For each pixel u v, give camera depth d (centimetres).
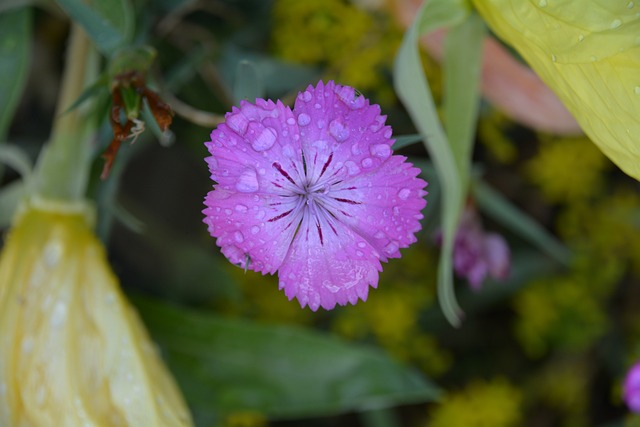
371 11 29
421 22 21
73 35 25
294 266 18
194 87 29
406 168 18
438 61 27
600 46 19
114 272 32
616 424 32
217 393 27
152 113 21
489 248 28
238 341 27
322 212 18
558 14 19
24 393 24
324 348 27
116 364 24
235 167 18
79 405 23
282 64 28
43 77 32
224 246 18
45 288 24
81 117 24
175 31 28
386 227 18
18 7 26
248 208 18
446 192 22
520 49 20
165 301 30
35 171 25
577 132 27
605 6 19
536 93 25
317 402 26
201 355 27
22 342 24
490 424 32
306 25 29
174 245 30
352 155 18
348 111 18
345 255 18
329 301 18
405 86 22
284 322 32
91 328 24
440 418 32
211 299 30
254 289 32
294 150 18
